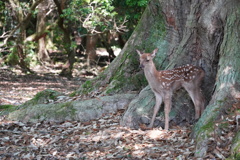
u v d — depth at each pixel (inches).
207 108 397.7
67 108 497.0
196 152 353.1
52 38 1798.7
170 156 359.3
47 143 418.0
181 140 394.9
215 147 349.7
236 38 424.2
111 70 562.9
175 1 520.4
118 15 1172.5
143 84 536.7
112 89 534.3
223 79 408.8
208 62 465.1
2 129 469.7
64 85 1082.1
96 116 488.1
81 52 1752.0
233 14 433.1
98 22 1072.2
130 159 360.2
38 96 569.3
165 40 534.3
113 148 391.5
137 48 548.7
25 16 1366.9
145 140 404.8
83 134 438.9
